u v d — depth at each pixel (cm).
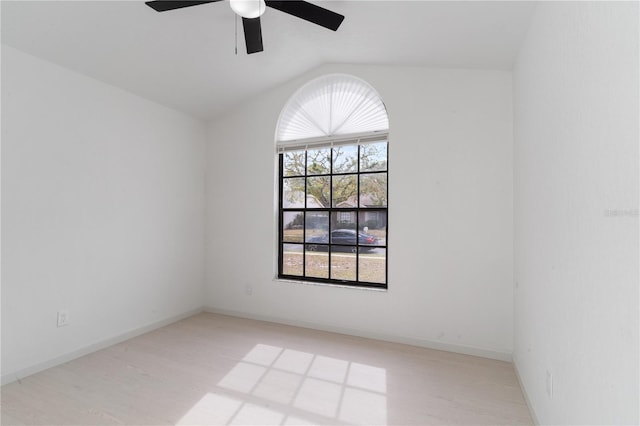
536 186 190
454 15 213
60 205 260
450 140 291
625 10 92
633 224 87
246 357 273
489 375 245
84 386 225
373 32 256
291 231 373
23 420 187
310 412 198
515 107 258
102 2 207
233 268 390
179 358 271
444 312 291
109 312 297
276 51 300
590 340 115
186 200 382
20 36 224
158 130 347
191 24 241
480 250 281
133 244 320
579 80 127
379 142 323
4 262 228
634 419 86
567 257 139
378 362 265
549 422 163
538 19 187
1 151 226
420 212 300
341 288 332
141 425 184
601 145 107
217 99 364
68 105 266
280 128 375
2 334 227
